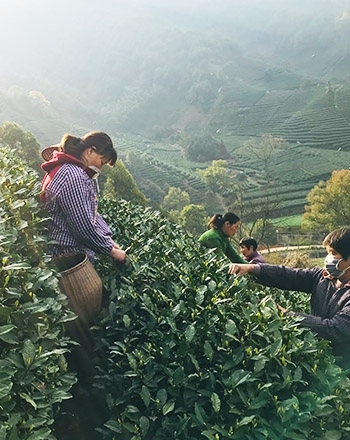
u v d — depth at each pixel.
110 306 3.17
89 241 3.35
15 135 33.31
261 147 83.06
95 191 3.70
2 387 1.83
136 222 4.88
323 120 114.38
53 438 2.04
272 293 4.39
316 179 83.00
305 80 170.88
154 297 3.18
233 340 2.71
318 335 3.00
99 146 3.48
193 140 125.50
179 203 71.62
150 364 2.68
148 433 2.47
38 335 2.38
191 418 2.44
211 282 3.19
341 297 3.19
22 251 3.19
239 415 2.39
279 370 2.55
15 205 3.33
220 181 81.38
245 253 7.01
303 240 50.62
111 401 2.68
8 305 2.54
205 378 2.50
